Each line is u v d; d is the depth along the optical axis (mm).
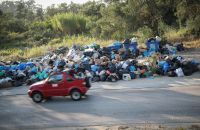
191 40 44969
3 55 47062
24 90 28266
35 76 30312
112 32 50469
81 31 69062
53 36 69125
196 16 44719
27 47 57406
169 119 18156
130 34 49281
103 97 23578
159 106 20469
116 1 48500
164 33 49281
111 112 20188
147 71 28844
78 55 33906
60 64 31297
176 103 20750
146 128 16938
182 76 27531
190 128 16234
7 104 24391
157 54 32281
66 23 67938
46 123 19438
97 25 61062
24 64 32906
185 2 44094
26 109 22656
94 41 47281
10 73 31500
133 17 46719
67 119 19750
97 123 18578
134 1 45969
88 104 22266
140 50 36094
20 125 19484
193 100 21062
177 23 55125
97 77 28547
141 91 24203
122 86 26094
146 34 46562
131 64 29188
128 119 18719
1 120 20688
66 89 23516
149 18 46406
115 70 28781
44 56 38875
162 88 24469
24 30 80250
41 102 24031
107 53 34688
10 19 83500
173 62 29297
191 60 30016
